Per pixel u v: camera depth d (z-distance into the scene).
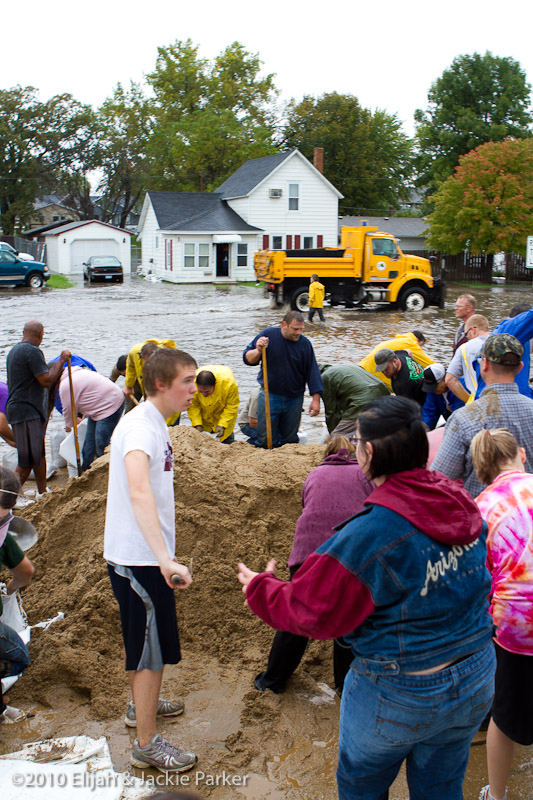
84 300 29.27
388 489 2.23
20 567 3.50
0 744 3.27
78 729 3.39
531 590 2.81
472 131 49.47
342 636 2.30
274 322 22.08
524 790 3.14
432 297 26.06
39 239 55.28
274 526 4.58
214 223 38.75
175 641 3.16
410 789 2.51
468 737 2.36
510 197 35.91
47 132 62.84
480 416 3.60
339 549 2.18
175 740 3.30
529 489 2.94
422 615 2.17
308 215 40.22
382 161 62.28
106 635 3.92
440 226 37.09
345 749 2.38
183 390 3.12
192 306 26.89
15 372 6.69
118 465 3.07
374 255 24.98
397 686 2.20
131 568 3.04
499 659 2.89
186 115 57.03
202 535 4.40
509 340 3.63
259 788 3.04
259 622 4.16
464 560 2.24
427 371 6.37
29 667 3.71
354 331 20.05
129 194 67.31
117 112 64.94
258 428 7.27
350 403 5.90
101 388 7.04
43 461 7.02
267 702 3.63
